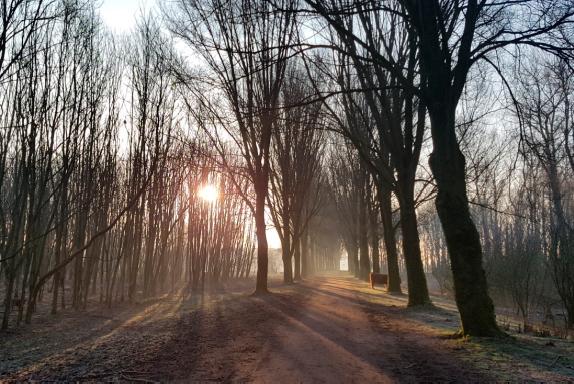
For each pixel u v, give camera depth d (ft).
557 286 40.83
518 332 29.63
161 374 19.38
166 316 41.14
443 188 27.17
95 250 53.36
